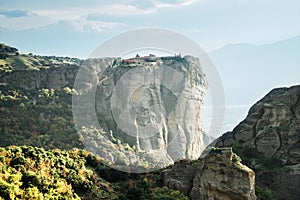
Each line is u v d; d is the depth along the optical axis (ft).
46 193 113.70
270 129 177.17
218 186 125.90
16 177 111.96
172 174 135.64
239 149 179.11
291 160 165.78
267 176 159.22
